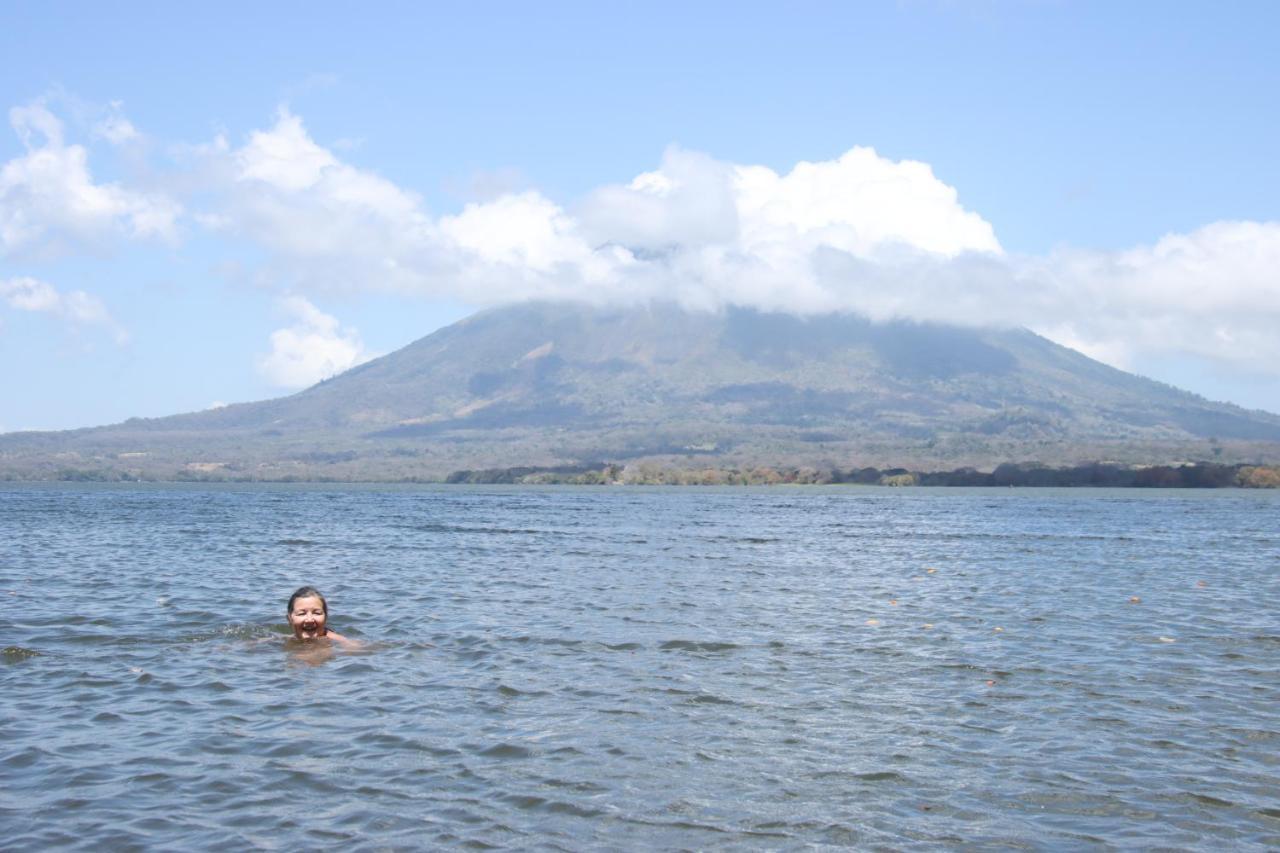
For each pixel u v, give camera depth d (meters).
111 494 161.25
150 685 17.00
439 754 13.12
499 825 10.77
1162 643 21.69
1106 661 19.59
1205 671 18.69
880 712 15.43
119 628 22.80
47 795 11.58
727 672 18.25
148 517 78.81
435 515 87.69
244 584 31.86
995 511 107.94
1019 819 11.13
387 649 20.33
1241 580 35.47
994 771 12.66
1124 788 12.09
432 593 29.81
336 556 42.94
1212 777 12.51
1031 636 22.55
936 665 19.06
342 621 24.06
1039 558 45.03
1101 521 84.25
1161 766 12.91
